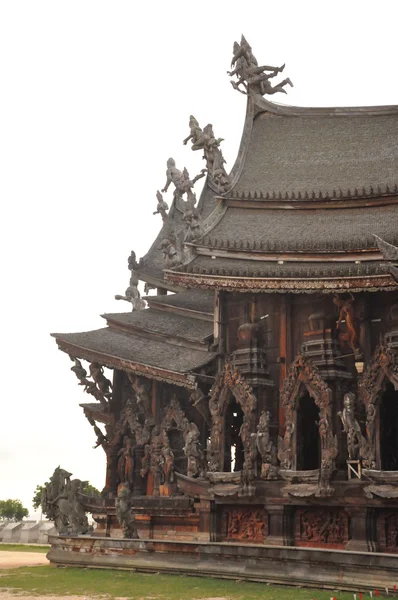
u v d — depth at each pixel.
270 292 36.12
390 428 35.66
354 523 32.75
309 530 34.56
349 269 34.12
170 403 42.41
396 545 32.00
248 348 37.34
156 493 41.88
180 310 48.25
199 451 38.88
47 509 39.28
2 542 70.56
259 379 36.81
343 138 46.00
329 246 36.19
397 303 34.72
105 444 46.97
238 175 45.53
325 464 33.25
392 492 31.31
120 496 36.25
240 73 48.81
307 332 36.16
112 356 42.94
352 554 25.73
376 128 45.66
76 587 27.06
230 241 38.28
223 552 29.61
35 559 42.75
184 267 37.44
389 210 39.59
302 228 40.25
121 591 25.89
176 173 51.22
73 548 34.91
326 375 34.69
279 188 44.16
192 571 30.38
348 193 40.19
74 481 39.94
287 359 37.00
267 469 35.00
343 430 33.94
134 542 32.72
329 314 36.03
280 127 47.78
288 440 34.69
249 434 35.97
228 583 28.00
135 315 48.78
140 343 45.19
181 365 40.00
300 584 26.86
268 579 27.81
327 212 40.97
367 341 35.09
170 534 39.16
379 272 33.41
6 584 28.05
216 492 36.34
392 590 24.20
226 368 37.41
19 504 159.00
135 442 45.25
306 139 46.75
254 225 41.41
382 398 33.66
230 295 40.03
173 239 41.88
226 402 37.41
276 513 34.94
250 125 48.00
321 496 33.06
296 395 35.03
